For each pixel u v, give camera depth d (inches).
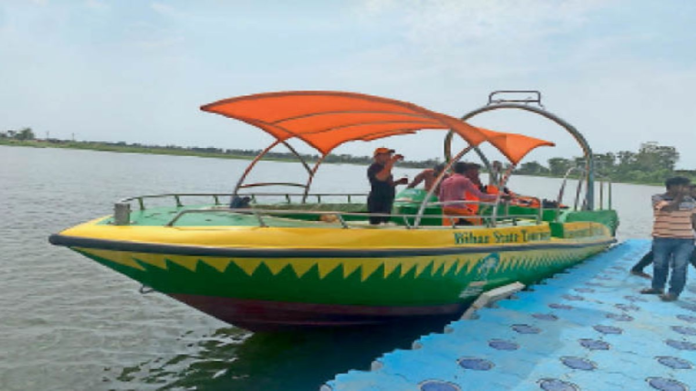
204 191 1256.8
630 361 196.4
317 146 331.0
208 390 214.4
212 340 270.8
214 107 240.4
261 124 281.0
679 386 176.2
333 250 211.8
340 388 167.2
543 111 362.9
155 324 293.1
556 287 315.0
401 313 254.4
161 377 226.8
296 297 224.2
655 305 277.9
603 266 391.9
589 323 241.6
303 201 351.6
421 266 236.2
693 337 225.9
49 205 787.4
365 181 2603.3
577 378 179.8
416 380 173.9
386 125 281.1
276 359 243.3
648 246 518.6
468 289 268.4
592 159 393.4
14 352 246.1
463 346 206.4
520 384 173.5
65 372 228.7
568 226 358.3
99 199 931.3
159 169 2795.3
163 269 206.5
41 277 374.9
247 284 213.3
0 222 593.0
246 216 241.4
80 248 206.5
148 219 229.1
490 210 328.8
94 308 315.6
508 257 286.0
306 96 219.8
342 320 247.1
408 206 325.4
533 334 223.5
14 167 1899.6
